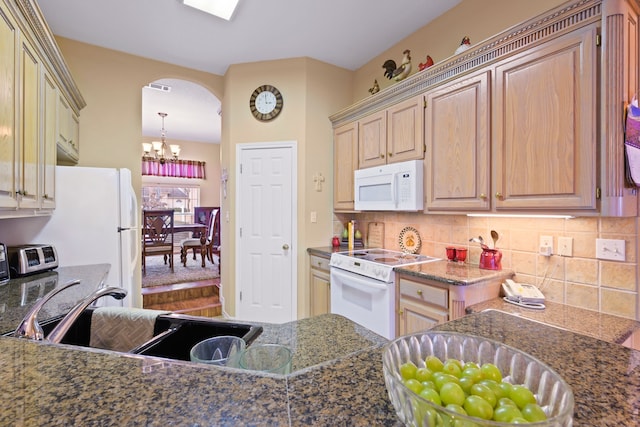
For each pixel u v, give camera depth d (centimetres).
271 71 321
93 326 120
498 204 172
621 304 150
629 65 130
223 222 358
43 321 121
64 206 219
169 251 490
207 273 473
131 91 306
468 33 229
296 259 317
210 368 59
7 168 132
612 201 129
